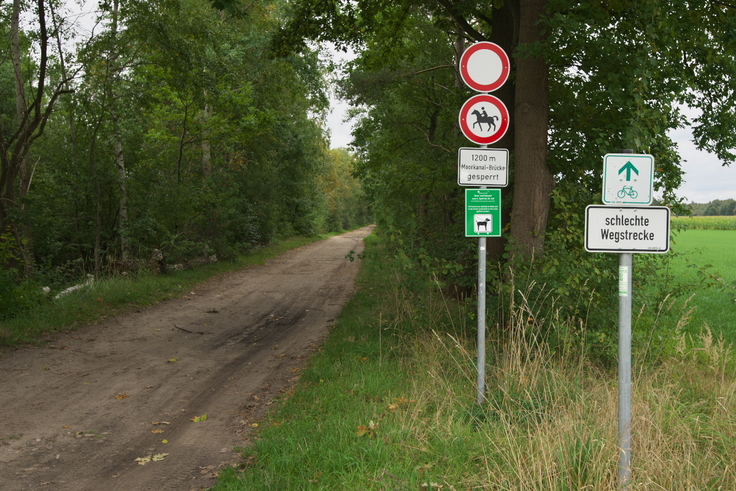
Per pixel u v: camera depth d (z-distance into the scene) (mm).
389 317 9445
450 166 12414
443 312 8305
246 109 21781
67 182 16594
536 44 7215
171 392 6641
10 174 14023
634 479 3387
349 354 7668
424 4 11391
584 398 4715
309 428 4945
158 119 19484
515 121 7910
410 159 16953
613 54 7336
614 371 6246
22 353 8328
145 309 12883
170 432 5301
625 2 7219
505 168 5262
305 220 52938
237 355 8648
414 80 15523
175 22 14938
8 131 22234
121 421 5613
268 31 23906
